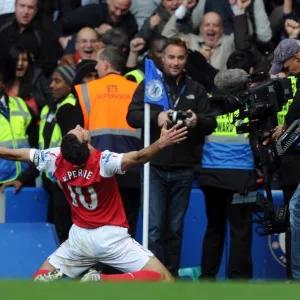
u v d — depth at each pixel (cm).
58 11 4256
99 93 3338
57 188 3453
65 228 3481
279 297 1576
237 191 3231
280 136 2848
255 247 3522
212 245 3300
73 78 3600
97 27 4162
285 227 2908
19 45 3822
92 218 2823
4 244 3462
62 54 4147
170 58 3194
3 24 4156
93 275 2770
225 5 4019
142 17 4212
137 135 3344
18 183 3634
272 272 3528
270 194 2912
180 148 3203
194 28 4009
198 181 3316
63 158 2795
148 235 3209
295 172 3080
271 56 3625
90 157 2789
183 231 3538
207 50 3894
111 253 2827
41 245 3472
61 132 3391
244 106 2900
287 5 3997
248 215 3222
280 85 2859
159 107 3194
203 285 1634
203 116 3150
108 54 3362
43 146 3562
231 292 1595
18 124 3659
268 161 2909
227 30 4009
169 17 4022
